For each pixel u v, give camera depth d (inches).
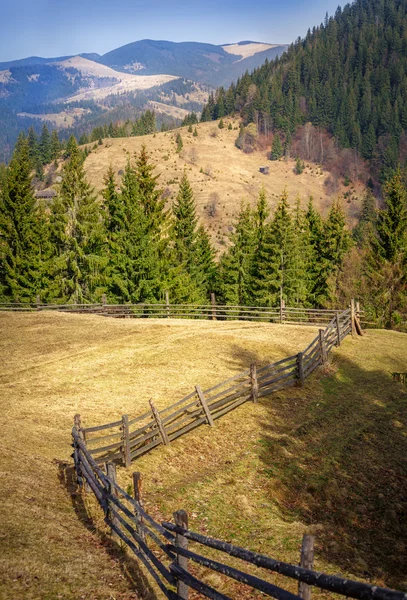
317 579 155.3
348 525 468.8
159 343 1008.2
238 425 658.8
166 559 339.3
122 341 1018.7
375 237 1750.7
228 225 7037.4
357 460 604.4
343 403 783.7
